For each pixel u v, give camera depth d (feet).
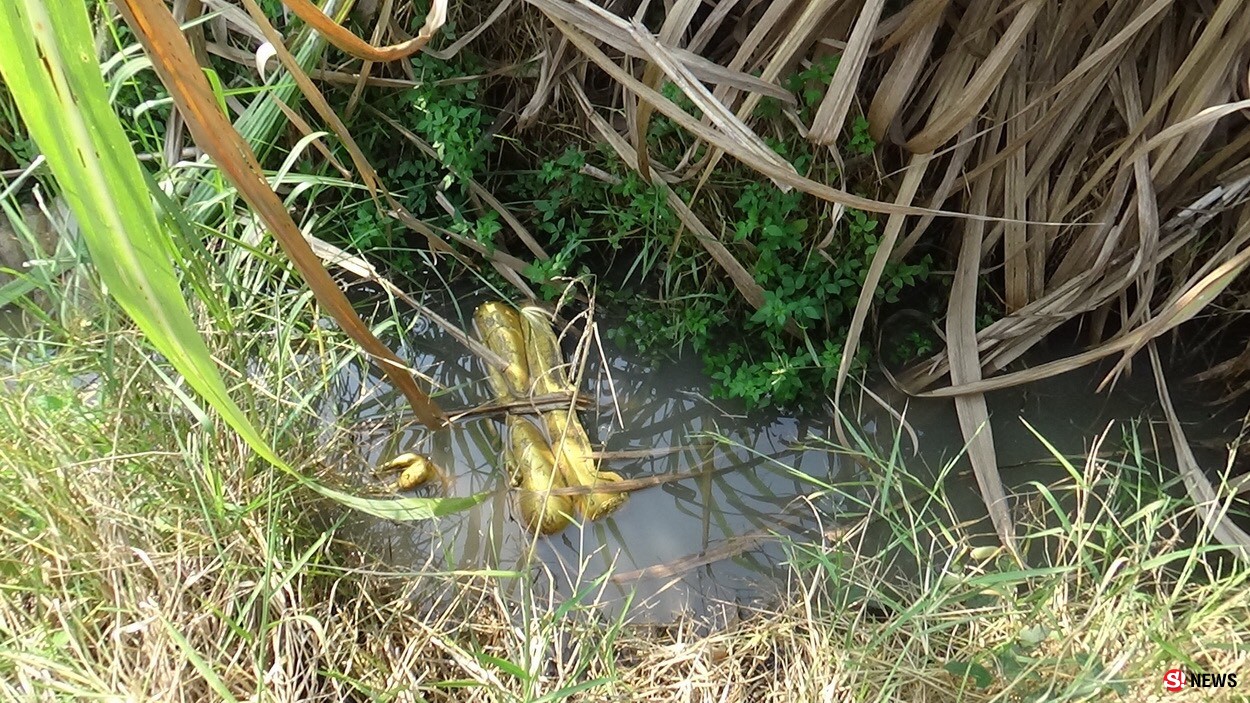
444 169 6.33
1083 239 5.81
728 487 5.99
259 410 5.12
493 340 6.21
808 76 5.11
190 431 4.82
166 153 5.70
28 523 4.41
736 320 6.34
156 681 4.07
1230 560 5.31
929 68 5.51
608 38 4.85
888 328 6.40
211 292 4.64
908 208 4.79
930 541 5.62
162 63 2.74
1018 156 5.51
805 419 6.23
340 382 6.10
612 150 5.99
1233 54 4.81
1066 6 5.04
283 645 4.45
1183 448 5.56
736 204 5.60
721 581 5.53
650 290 6.60
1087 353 5.55
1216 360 6.26
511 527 5.73
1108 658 4.50
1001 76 4.76
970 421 5.86
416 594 5.23
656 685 4.85
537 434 5.93
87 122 2.26
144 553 4.14
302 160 6.13
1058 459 5.49
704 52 5.90
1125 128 5.56
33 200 6.23
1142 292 5.66
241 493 4.75
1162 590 5.14
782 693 4.72
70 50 2.20
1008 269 5.94
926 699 4.54
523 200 6.66
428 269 6.64
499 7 5.60
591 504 5.64
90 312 5.03
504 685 4.66
